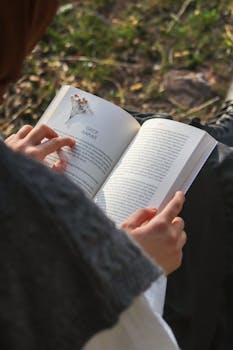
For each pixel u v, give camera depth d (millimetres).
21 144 1607
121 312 899
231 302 1801
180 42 3010
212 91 2850
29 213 891
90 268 891
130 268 916
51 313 890
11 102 2879
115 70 2967
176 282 1743
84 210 912
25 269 883
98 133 1715
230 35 3000
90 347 951
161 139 1679
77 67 2990
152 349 984
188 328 1705
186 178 1627
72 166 1658
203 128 2104
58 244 893
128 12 3139
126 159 1683
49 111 1772
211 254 1795
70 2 3162
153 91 2879
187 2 3123
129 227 1390
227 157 1889
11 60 981
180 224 1398
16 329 875
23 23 948
